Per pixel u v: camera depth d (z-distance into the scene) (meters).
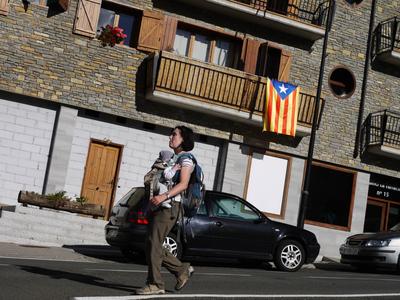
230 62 20.22
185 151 7.34
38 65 17.62
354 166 21.20
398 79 22.11
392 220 21.92
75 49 18.02
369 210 21.64
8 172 17.39
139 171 18.73
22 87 17.42
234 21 20.08
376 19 21.97
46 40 17.77
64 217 15.07
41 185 17.64
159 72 18.12
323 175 20.91
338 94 21.25
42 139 17.73
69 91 17.88
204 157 19.61
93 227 15.38
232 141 19.69
